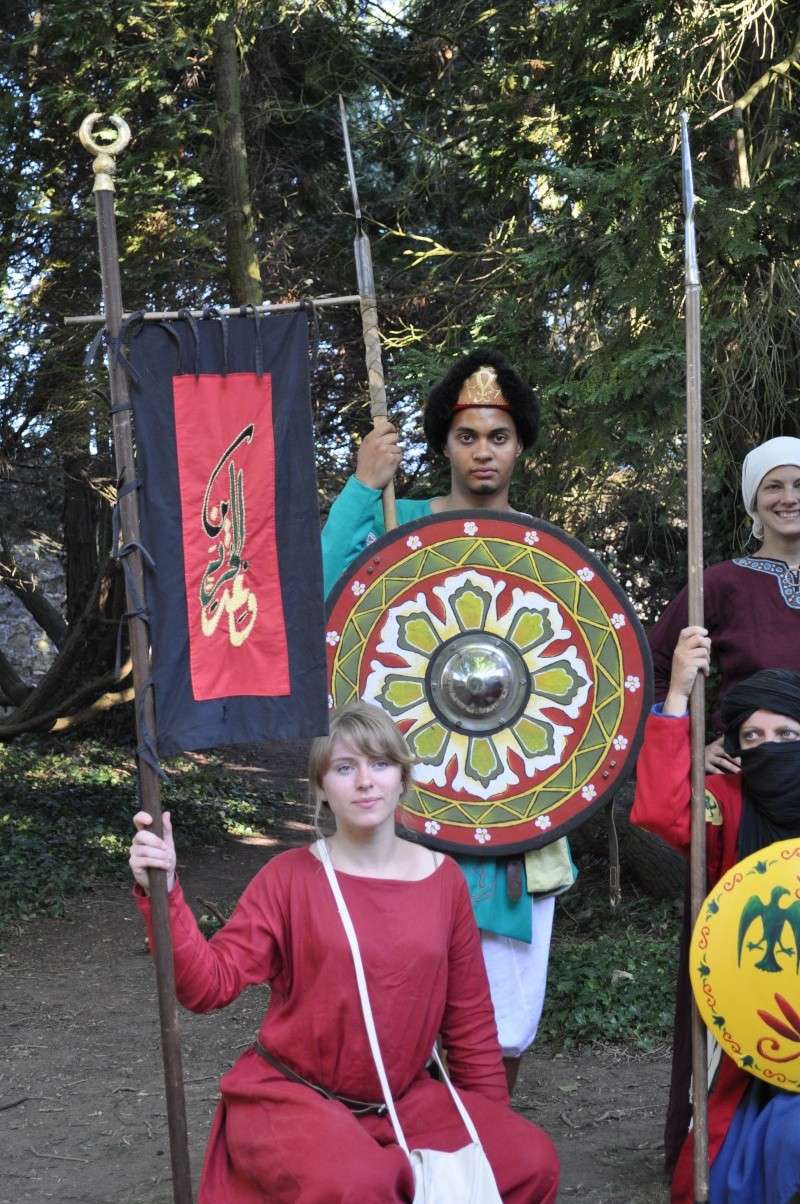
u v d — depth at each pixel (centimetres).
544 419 677
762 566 372
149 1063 564
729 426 679
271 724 304
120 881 1064
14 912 927
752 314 655
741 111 680
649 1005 583
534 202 912
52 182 1047
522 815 350
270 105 1065
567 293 723
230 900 993
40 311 1080
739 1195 298
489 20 932
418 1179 274
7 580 1493
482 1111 298
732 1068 314
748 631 366
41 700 1379
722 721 344
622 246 650
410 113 1001
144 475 299
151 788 292
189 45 934
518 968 362
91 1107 500
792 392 671
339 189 1184
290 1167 271
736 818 331
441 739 352
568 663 353
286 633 305
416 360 745
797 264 643
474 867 356
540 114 792
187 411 302
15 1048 596
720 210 619
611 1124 452
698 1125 304
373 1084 291
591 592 352
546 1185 292
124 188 938
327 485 1262
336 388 1266
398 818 349
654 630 384
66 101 909
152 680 296
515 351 728
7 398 1110
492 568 354
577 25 729
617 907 769
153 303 1095
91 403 1054
